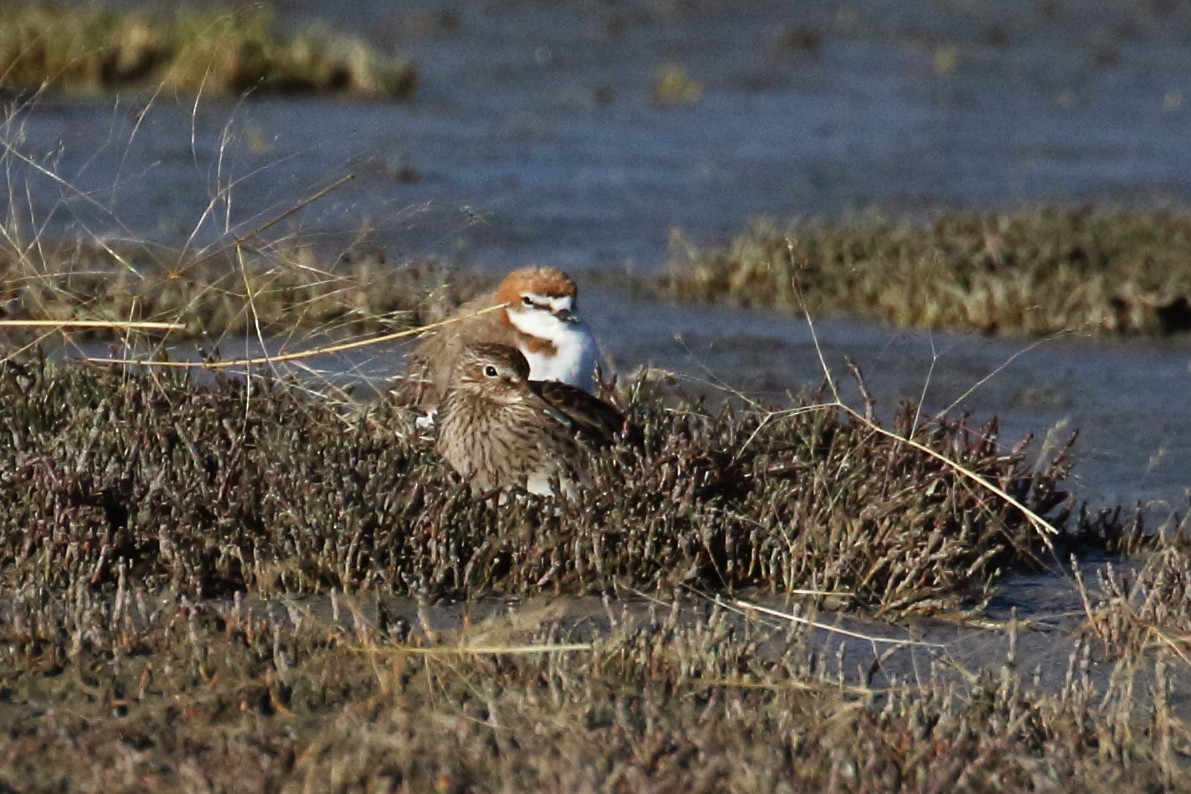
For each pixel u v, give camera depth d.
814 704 9.72
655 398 13.92
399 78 39.06
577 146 35.00
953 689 10.20
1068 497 14.09
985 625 11.62
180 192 25.64
